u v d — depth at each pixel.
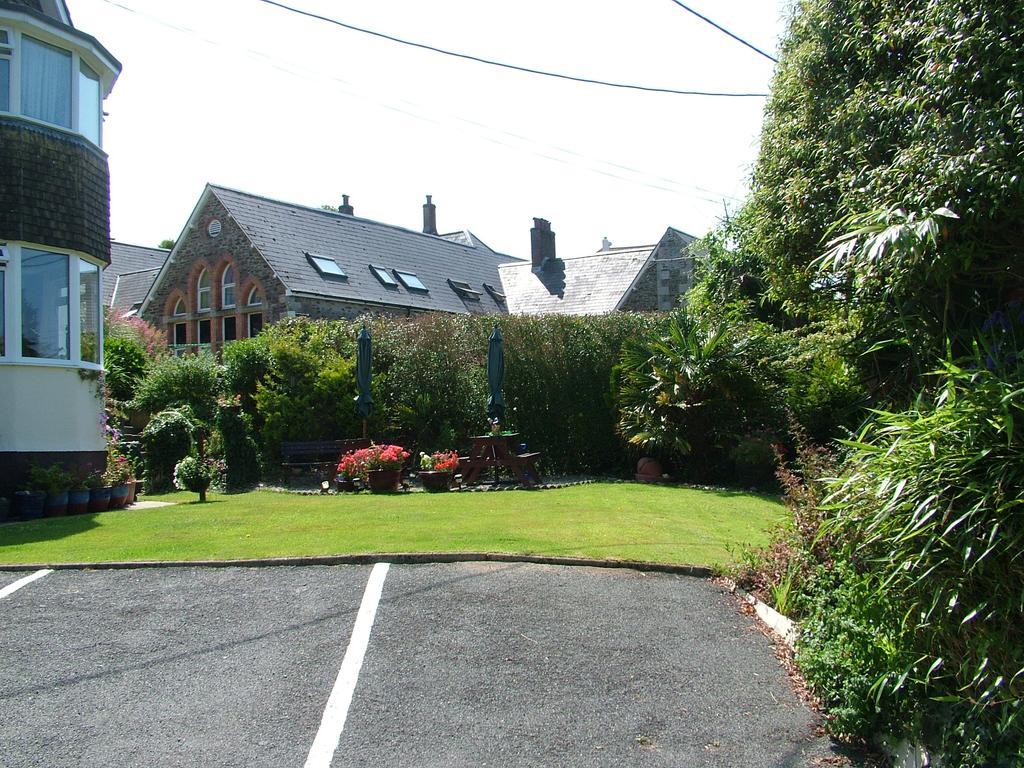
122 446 15.29
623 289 29.80
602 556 7.76
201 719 4.75
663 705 5.04
